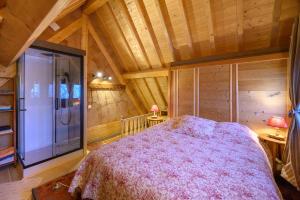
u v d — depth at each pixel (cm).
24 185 228
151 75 432
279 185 232
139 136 238
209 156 171
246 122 291
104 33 416
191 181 123
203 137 239
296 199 204
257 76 278
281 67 256
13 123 281
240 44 291
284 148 241
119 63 478
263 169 147
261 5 236
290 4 221
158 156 168
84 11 360
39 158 292
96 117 444
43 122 321
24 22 115
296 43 219
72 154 329
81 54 341
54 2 82
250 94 286
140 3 313
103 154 170
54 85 337
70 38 340
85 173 173
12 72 281
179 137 240
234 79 302
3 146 286
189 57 362
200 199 104
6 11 114
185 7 285
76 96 354
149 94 522
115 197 132
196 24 299
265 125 272
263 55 269
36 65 309
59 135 346
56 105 341
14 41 155
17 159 289
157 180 124
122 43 414
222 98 317
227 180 126
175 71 384
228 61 305
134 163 150
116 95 499
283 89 255
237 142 219
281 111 257
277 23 242
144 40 374
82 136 352
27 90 297
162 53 383
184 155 173
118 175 137
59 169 280
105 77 451
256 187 118
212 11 271
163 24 321
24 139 294
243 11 251
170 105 392
